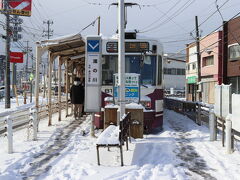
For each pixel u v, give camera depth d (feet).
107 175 18.56
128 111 31.48
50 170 20.04
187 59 129.80
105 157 23.35
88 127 39.75
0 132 36.99
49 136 33.04
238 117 23.65
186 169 20.65
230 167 21.03
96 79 32.37
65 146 27.84
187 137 33.09
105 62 35.65
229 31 90.99
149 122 34.12
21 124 43.93
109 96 35.42
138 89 31.35
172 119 52.24
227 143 25.14
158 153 25.02
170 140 30.89
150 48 35.29
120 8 29.53
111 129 25.09
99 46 32.40
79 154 24.41
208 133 35.73
